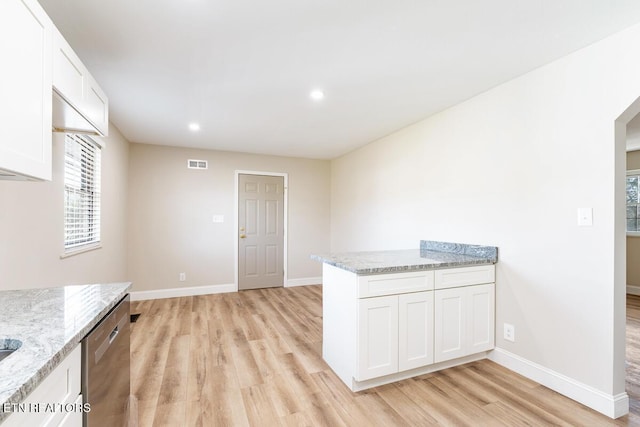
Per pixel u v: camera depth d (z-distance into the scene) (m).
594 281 1.88
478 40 1.86
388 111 3.05
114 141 3.54
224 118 3.28
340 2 1.52
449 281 2.31
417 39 1.84
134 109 3.01
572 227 1.99
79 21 1.65
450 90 2.56
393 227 3.79
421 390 2.08
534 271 2.20
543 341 2.15
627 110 1.76
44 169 1.21
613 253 1.80
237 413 1.84
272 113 3.12
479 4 1.53
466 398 1.99
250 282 5.04
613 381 1.80
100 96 1.90
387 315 2.10
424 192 3.26
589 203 1.91
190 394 2.03
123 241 4.03
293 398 2.00
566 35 1.80
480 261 2.41
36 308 1.20
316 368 2.40
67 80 1.41
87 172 2.84
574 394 1.96
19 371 0.72
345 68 2.20
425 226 3.24
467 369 2.37
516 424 1.74
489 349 2.47
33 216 1.85
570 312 2.00
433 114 3.14
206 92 2.61
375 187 4.20
